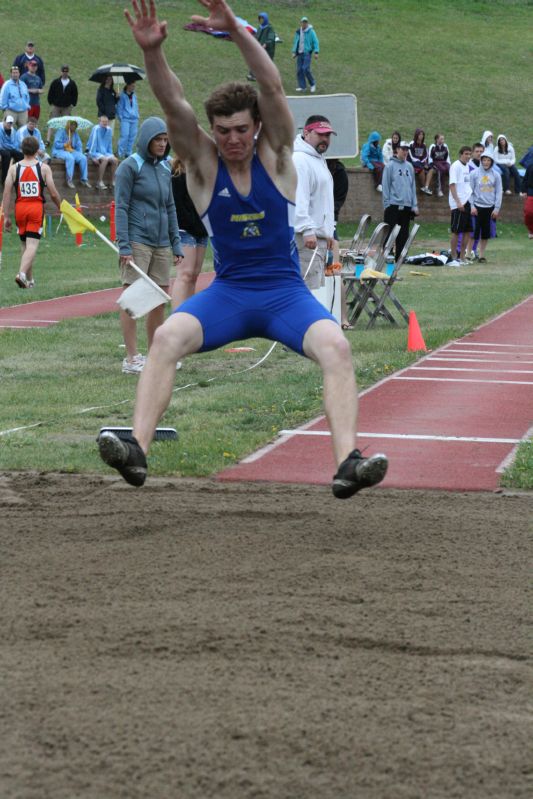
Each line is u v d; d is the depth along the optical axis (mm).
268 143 8508
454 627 7039
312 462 12156
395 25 94688
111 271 36719
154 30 8219
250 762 5184
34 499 10523
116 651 6559
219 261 8797
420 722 5617
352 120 22453
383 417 14641
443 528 9484
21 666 6320
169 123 8445
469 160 41719
